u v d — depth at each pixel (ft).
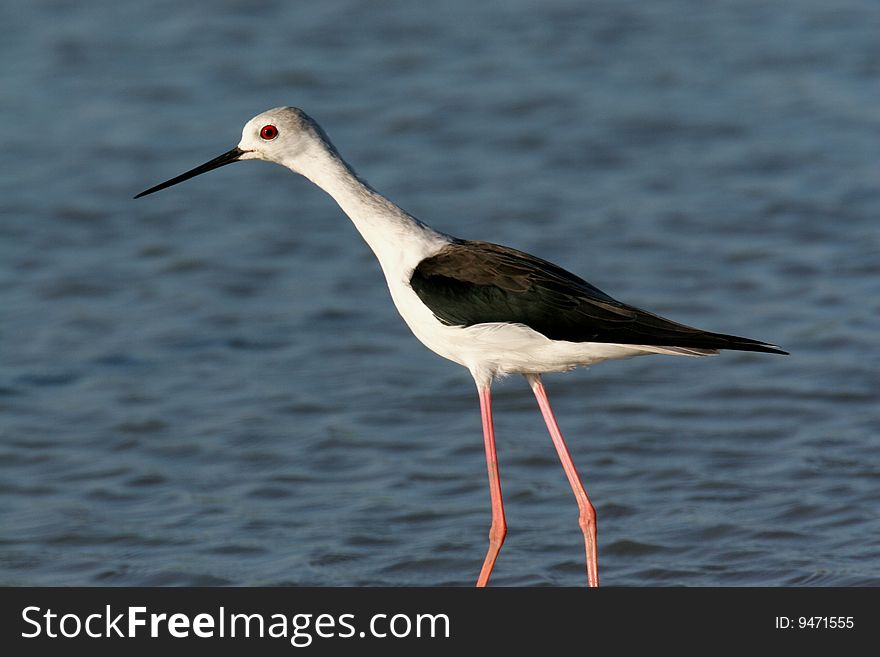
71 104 67.15
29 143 63.16
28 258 53.67
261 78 70.13
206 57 72.79
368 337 47.26
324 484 37.45
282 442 39.93
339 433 40.40
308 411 41.88
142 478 38.01
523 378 43.39
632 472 37.29
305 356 45.78
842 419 39.58
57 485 37.76
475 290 28.53
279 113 30.45
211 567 33.06
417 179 59.67
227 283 51.65
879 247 51.44
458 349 29.22
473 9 79.61
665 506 35.19
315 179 30.40
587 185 58.80
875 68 69.00
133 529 35.12
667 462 37.70
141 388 43.55
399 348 46.42
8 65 71.36
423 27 76.64
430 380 43.91
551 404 41.96
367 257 54.19
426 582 32.17
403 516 35.45
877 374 42.04
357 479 37.70
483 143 63.10
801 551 32.35
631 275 50.42
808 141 61.62
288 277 52.26
